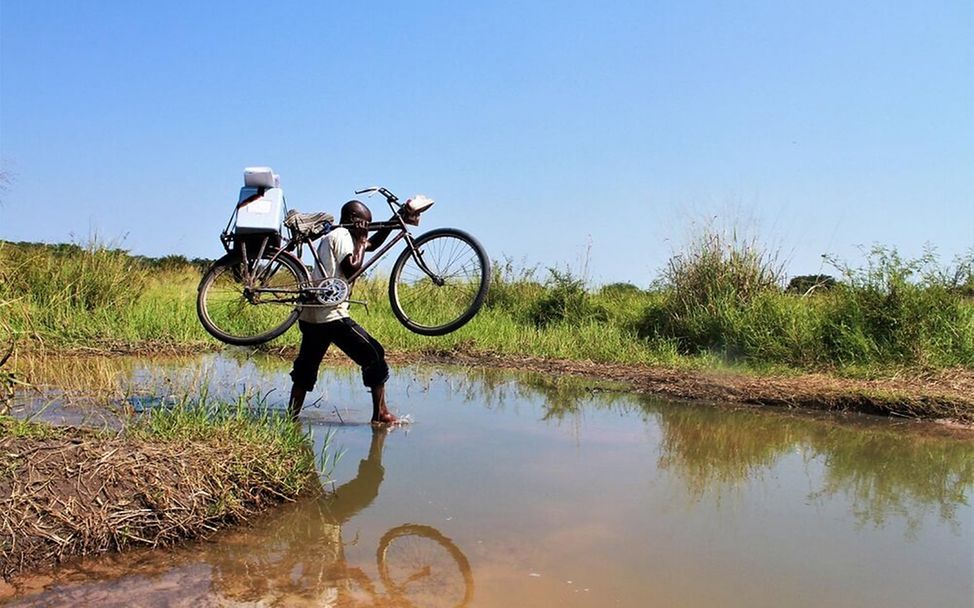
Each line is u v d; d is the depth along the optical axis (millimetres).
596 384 7977
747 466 4902
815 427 6055
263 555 3242
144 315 9953
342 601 2822
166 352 8914
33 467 3369
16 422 3891
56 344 8383
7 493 3189
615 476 4578
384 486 4242
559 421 6137
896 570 3240
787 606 2879
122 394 5734
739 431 5875
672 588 3012
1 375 4039
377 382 5750
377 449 5039
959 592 3031
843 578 3146
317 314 5590
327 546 3363
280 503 3875
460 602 2836
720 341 9789
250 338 5605
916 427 6078
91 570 2992
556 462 4863
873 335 8438
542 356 9773
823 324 8844
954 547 3518
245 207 5398
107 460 3529
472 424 5926
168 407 5359
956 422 6238
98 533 3166
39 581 2879
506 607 2803
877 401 6574
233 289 5750
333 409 6293
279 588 2922
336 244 5582
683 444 5438
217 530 3467
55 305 9398
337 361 8984
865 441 5625
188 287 13391
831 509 4047
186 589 2875
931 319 8250
